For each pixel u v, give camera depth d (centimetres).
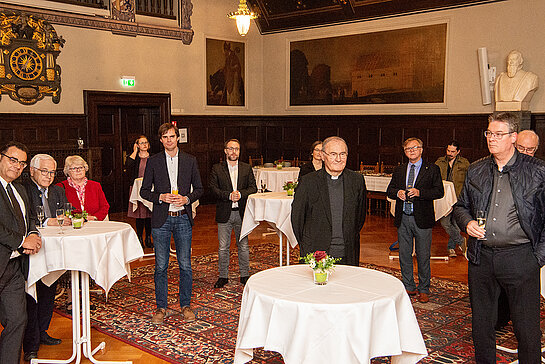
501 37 1029
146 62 1216
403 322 314
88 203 572
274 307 297
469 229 355
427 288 591
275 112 1461
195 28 1310
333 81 1322
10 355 368
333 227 400
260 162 1355
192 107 1323
